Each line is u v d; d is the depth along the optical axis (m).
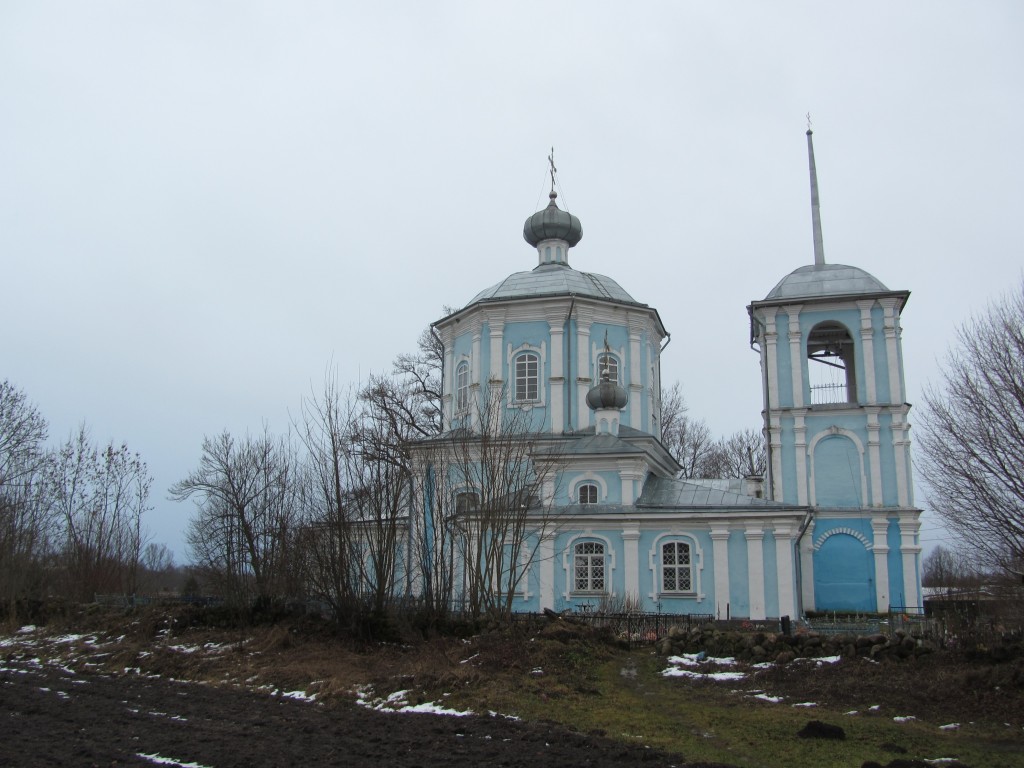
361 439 28.88
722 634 25.09
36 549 50.38
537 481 34.31
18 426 55.31
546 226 50.03
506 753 15.37
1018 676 19.39
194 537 50.22
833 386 46.06
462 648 25.03
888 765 14.40
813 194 50.50
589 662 23.84
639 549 37.12
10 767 14.41
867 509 43.56
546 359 44.09
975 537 22.72
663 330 48.94
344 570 27.31
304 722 18.23
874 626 33.00
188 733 17.16
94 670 26.89
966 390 22.84
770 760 15.27
